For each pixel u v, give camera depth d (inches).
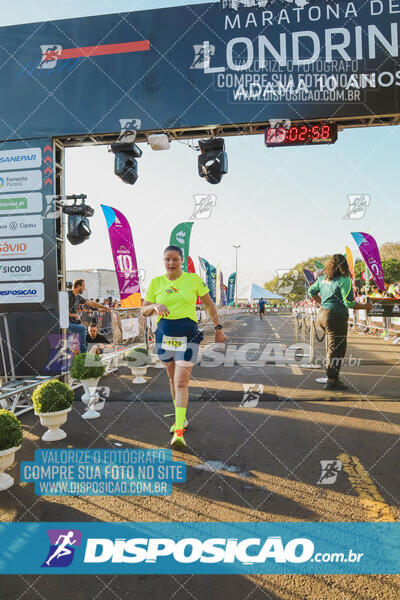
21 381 191.0
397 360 301.0
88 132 209.2
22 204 211.0
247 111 203.8
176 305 137.8
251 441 136.0
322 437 138.5
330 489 102.8
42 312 208.4
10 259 211.0
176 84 206.8
